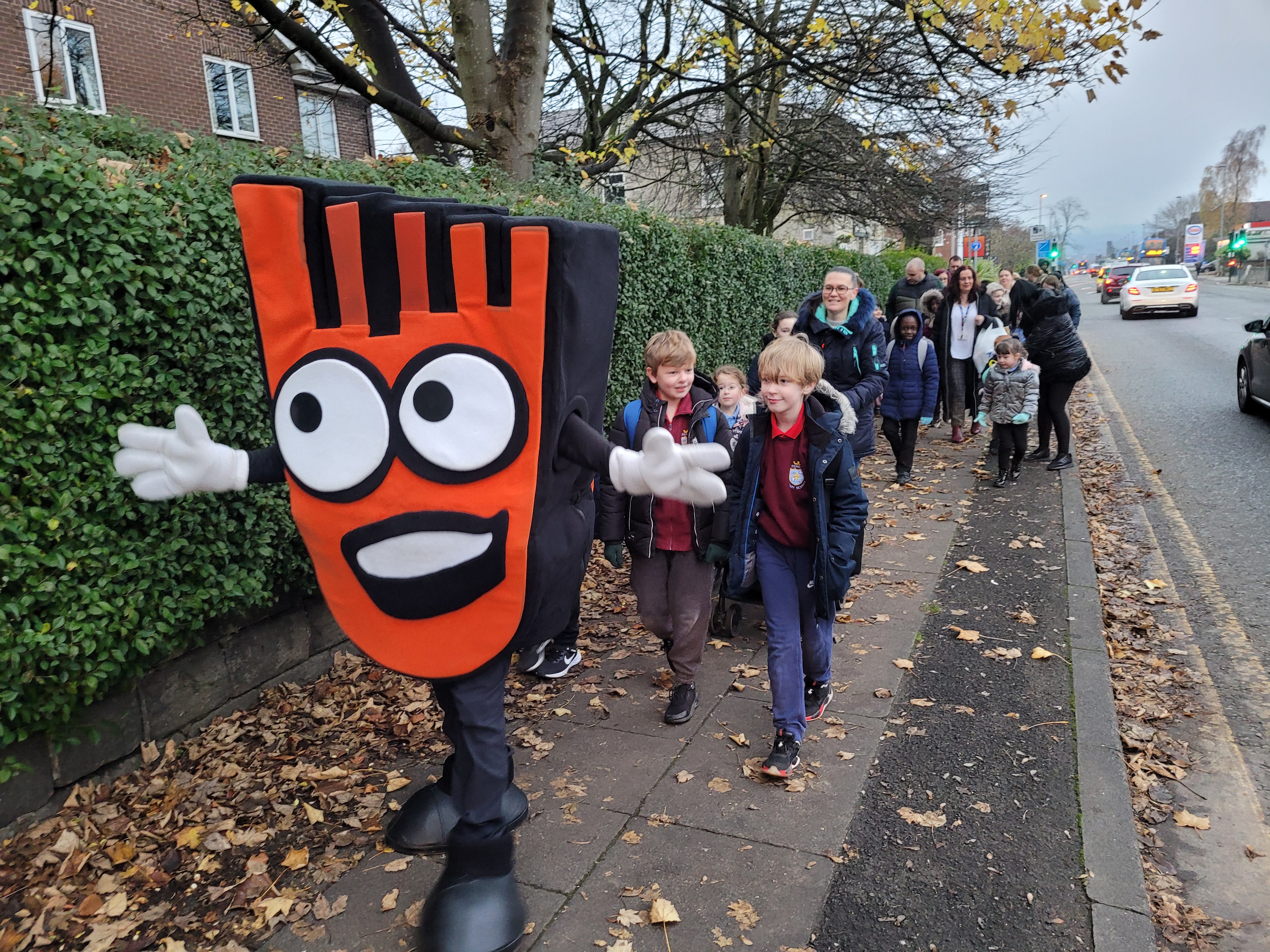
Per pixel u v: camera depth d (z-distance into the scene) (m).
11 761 3.01
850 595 5.57
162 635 3.48
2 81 13.73
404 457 2.28
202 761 3.66
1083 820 3.15
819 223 21.95
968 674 4.37
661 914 2.67
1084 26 6.80
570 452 2.39
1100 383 15.85
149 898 2.87
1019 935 2.62
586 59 11.71
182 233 3.51
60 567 3.03
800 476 3.45
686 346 3.70
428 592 2.34
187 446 2.46
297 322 2.34
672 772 3.54
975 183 18.20
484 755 2.50
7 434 2.90
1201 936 2.72
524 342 2.21
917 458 9.84
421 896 2.84
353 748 3.81
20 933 2.69
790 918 2.69
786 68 12.42
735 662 4.65
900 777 3.46
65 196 3.06
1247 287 49.91
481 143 7.51
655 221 7.45
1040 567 5.95
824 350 6.13
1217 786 3.55
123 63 15.64
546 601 2.47
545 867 2.95
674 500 2.47
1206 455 9.50
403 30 8.06
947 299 10.42
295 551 4.18
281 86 18.39
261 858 3.04
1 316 2.90
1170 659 4.77
